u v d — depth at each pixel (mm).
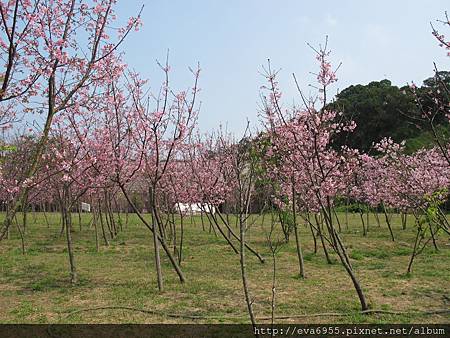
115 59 6559
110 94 8672
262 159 8953
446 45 6164
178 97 9703
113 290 8859
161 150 9891
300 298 8008
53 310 7496
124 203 24016
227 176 13445
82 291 8844
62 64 5594
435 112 7699
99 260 12648
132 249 14883
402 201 14477
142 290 8820
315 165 9086
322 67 7516
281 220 14000
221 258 12742
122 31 6582
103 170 9461
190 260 12461
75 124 9109
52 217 29406
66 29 5582
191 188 13977
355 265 11367
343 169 11828
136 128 9258
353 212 27500
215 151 14945
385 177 15867
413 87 7453
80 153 10000
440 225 7605
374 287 8836
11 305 7898
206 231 20219
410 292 8398
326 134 9344
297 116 9656
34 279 10156
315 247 13305
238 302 7816
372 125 27469
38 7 5539
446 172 11914
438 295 8172
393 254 13102
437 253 13156
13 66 5598
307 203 11953
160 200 15438
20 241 17125
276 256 12883
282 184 11227
